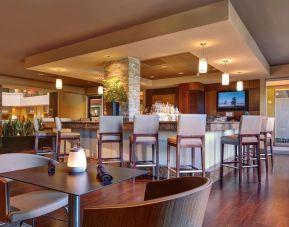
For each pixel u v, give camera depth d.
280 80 7.71
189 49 4.71
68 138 5.25
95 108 11.79
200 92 8.96
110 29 4.53
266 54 6.28
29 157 2.13
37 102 14.80
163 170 4.26
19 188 3.42
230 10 3.51
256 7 3.75
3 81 8.80
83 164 1.69
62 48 5.50
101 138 4.32
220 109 8.82
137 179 4.12
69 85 11.07
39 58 6.02
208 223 2.47
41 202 1.80
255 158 5.01
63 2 3.55
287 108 8.47
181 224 0.87
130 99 5.25
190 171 3.63
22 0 3.50
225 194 3.42
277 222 2.50
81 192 1.24
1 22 4.23
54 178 1.51
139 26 4.28
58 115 11.08
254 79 8.05
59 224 2.42
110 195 3.28
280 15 4.03
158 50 4.77
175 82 9.10
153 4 3.59
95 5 3.63
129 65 5.27
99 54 5.07
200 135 3.64
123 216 0.81
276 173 4.80
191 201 0.89
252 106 8.12
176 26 3.85
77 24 4.32
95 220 0.82
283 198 3.24
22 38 4.99
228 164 4.82
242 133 4.19
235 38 4.12
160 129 4.18
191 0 3.47
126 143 4.89
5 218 1.54
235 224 2.45
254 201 3.12
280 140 8.49
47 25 4.36
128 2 3.54
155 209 0.81
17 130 7.45
